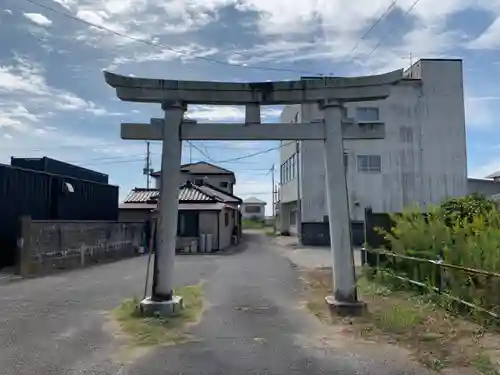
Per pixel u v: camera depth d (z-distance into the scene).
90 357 5.55
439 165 27.06
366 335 6.45
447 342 5.95
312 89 7.91
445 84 27.41
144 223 23.89
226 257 20.03
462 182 27.09
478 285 7.20
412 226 10.37
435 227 9.48
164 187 7.90
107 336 6.49
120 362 5.37
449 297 7.58
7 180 15.11
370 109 27.00
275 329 6.90
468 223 9.81
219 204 24.80
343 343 6.11
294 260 18.39
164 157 7.89
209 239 23.58
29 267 13.59
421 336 6.24
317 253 21.84
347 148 26.77
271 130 7.96
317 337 6.44
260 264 16.83
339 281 7.87
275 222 45.25
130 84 7.79
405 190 26.83
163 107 7.94
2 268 14.41
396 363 5.27
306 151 27.11
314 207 26.92
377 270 11.10
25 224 13.43
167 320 7.33
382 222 12.17
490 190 29.80
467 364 5.13
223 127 7.94
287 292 10.39
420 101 27.22
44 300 9.35
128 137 7.84
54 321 7.42
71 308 8.48
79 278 12.86
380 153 26.89
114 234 19.83
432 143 27.11
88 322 7.33
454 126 27.27
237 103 8.04
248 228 56.31
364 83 7.81
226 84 7.89
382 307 8.12
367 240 12.14
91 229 17.56
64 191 18.33
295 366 5.21
